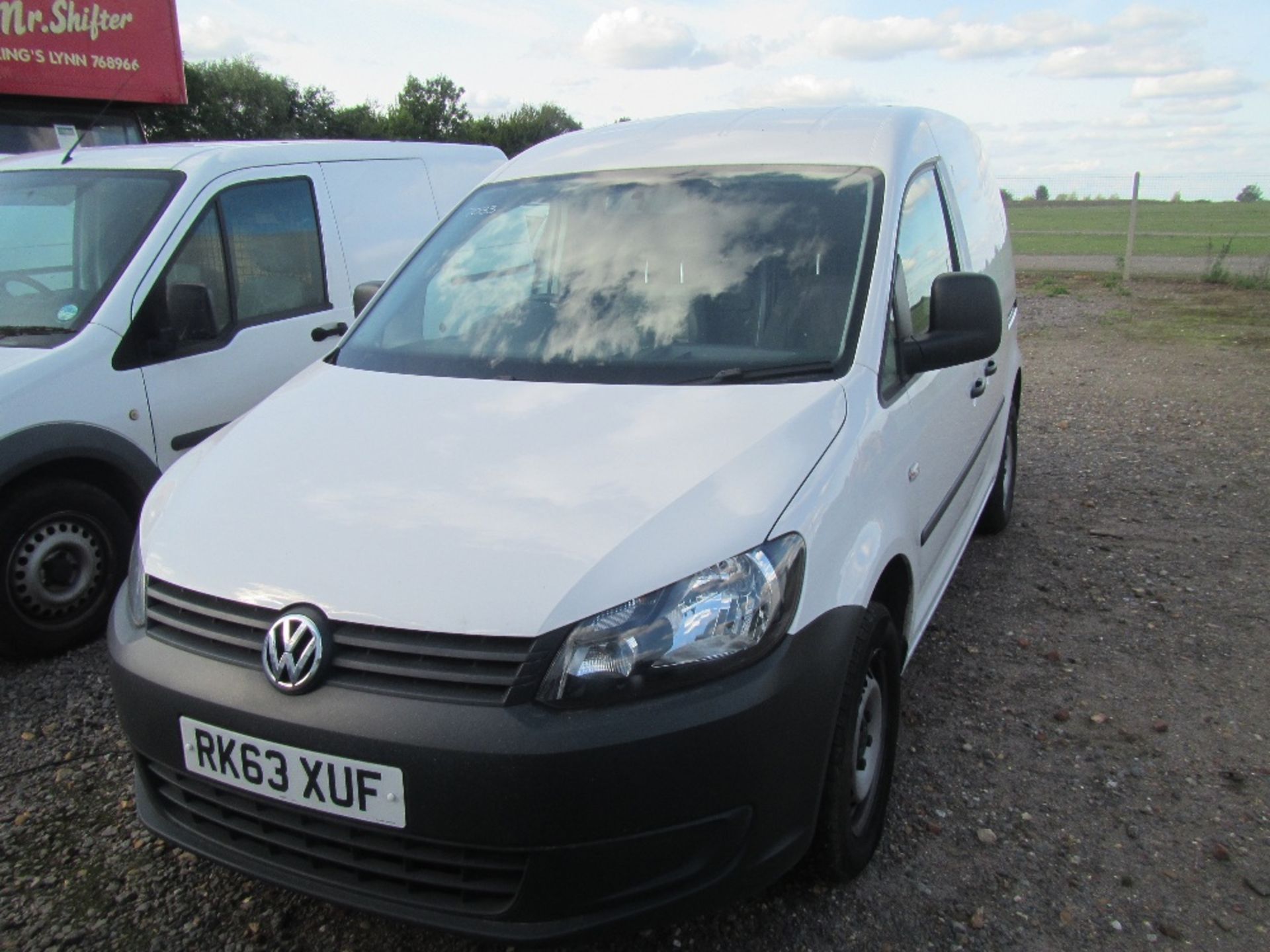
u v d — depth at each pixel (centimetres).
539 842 212
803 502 246
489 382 303
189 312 450
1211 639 432
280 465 272
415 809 214
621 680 215
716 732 217
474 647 216
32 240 479
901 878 288
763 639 228
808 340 300
